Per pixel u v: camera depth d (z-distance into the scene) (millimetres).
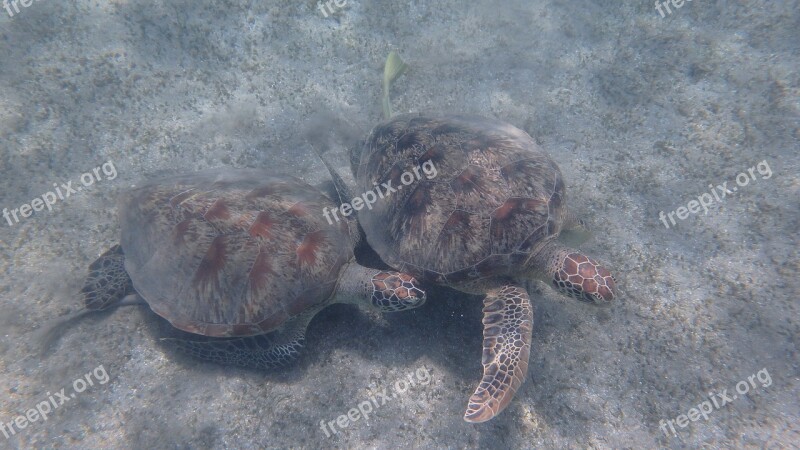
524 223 2109
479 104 2938
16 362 2170
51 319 2254
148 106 2779
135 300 2275
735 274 2361
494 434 2068
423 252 2125
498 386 1955
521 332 2043
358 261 2359
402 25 3133
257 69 2924
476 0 3254
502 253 2096
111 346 2219
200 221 2105
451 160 2191
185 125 2760
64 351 2199
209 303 2061
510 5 3262
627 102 2885
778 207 2494
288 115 2844
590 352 2217
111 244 2443
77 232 2451
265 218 2121
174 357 2213
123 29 2891
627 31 3133
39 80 2736
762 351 2201
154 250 2131
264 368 2193
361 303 2172
